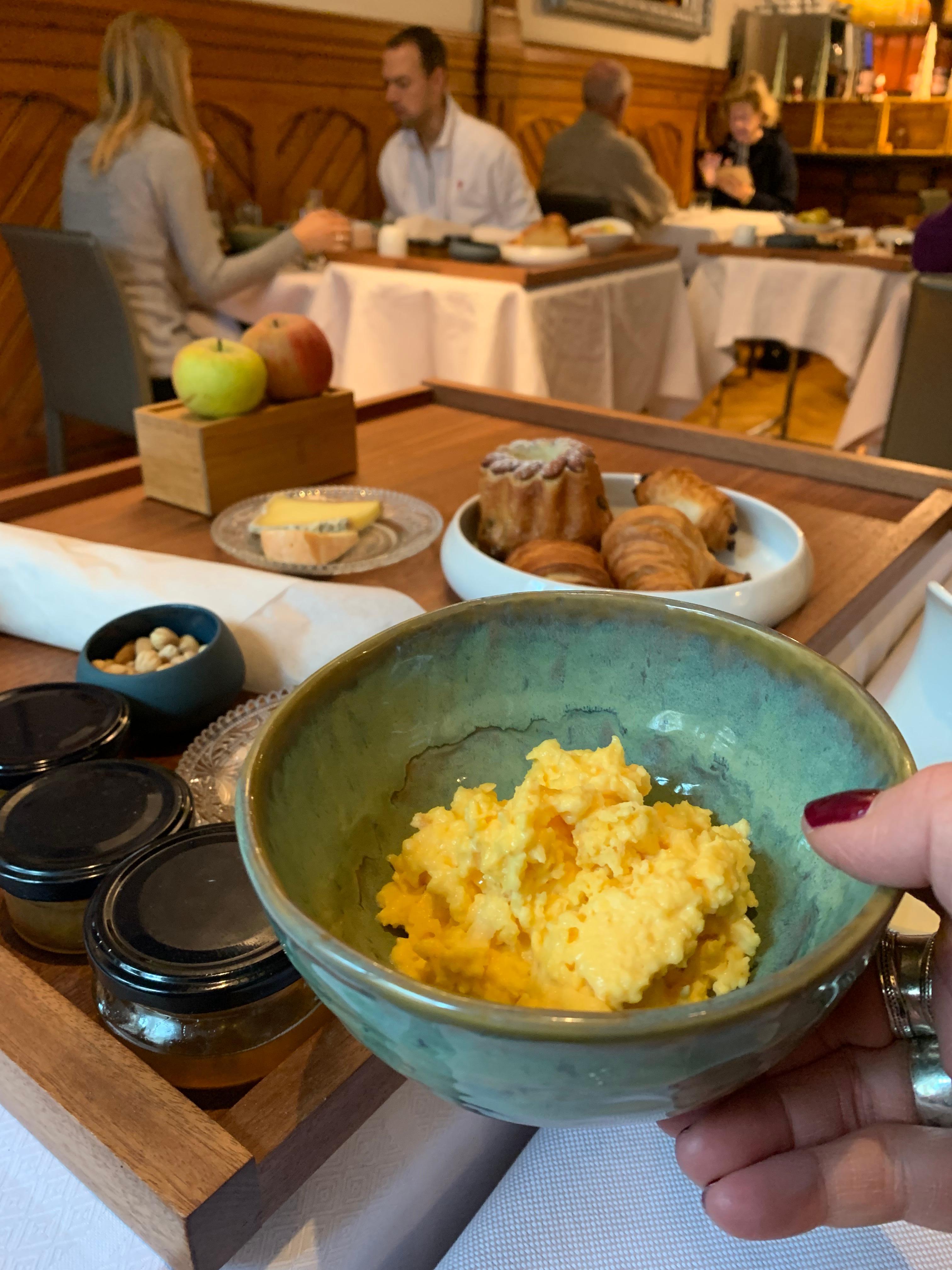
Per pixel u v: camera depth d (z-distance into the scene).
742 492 0.98
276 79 3.01
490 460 0.79
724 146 4.50
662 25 4.43
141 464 0.96
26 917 0.41
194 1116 0.33
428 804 0.42
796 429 3.58
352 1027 0.26
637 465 1.06
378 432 1.18
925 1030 0.40
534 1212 0.43
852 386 2.70
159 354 2.26
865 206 5.36
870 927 0.26
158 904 0.38
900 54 5.18
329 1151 0.36
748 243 2.93
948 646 0.54
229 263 2.25
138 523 0.91
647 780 0.39
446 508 0.95
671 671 0.42
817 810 0.32
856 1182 0.36
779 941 0.34
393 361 2.29
